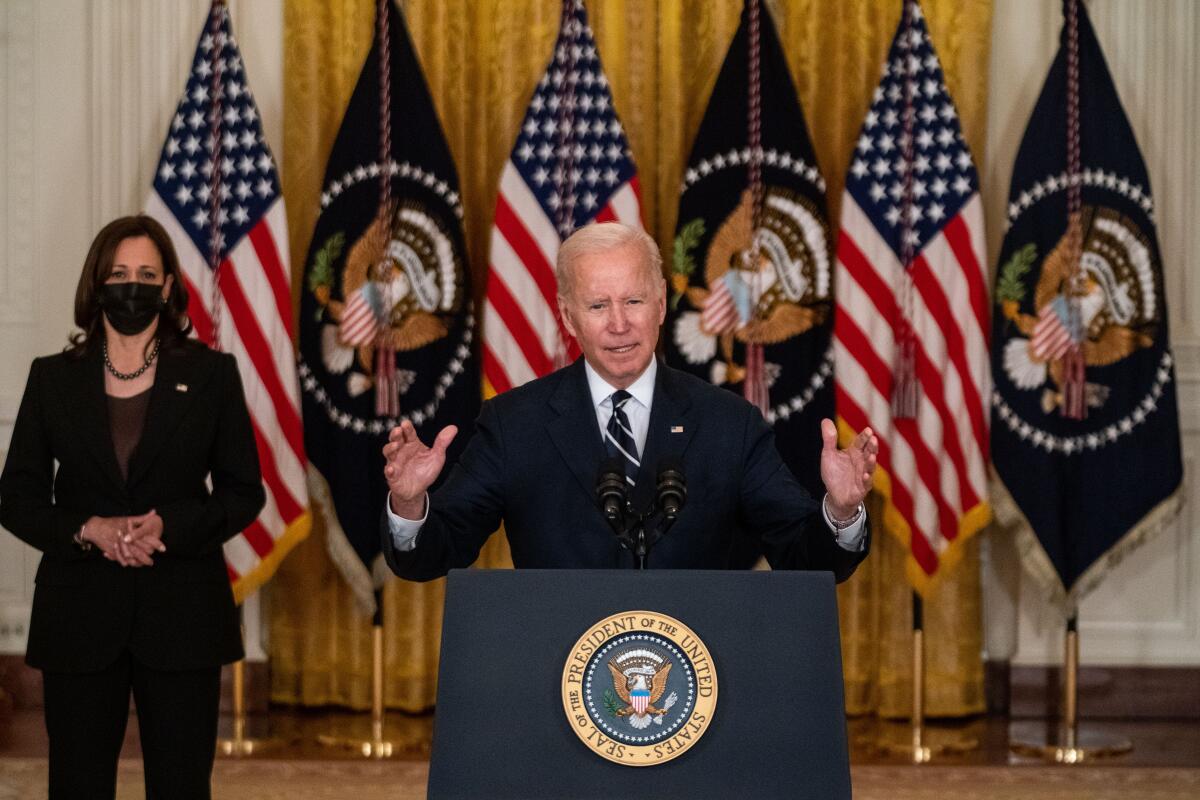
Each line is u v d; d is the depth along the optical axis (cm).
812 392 843
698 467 405
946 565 828
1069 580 832
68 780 521
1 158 917
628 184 838
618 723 300
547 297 829
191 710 529
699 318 834
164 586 528
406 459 363
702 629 305
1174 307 909
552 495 406
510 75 905
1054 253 823
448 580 310
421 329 847
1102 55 828
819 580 309
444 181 845
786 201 838
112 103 909
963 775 771
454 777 298
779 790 297
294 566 915
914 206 831
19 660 916
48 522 520
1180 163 903
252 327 809
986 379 841
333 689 918
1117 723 896
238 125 823
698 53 906
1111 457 828
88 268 545
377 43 843
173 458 538
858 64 897
